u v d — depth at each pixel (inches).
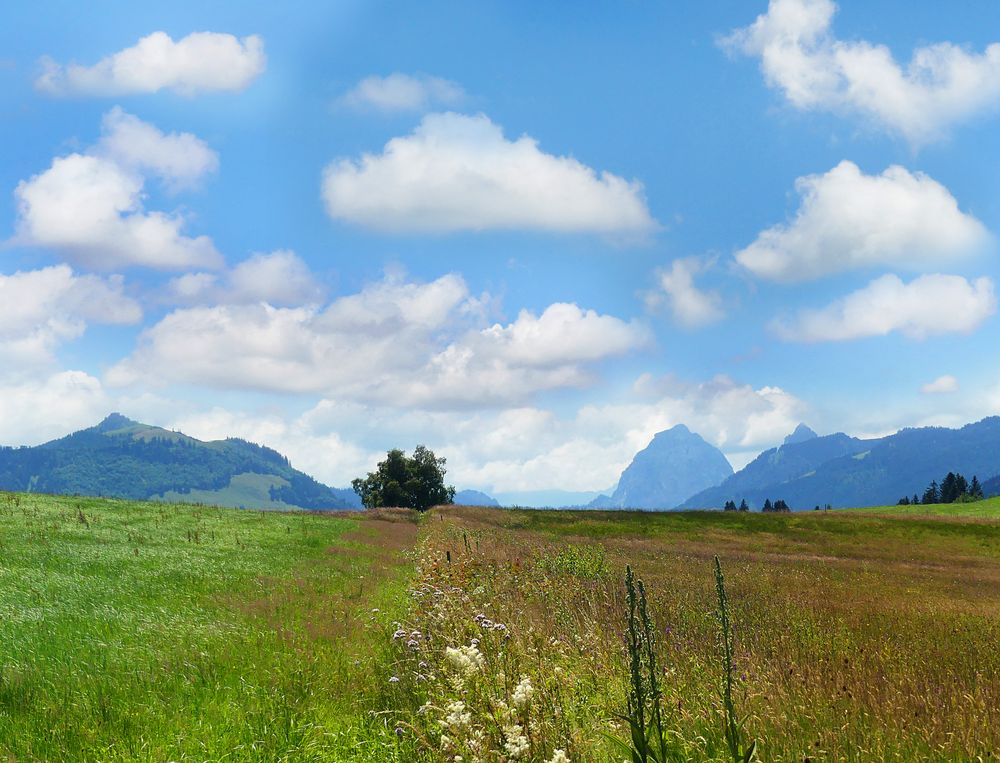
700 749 215.5
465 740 195.3
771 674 319.0
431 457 4293.8
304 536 1461.6
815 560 1752.0
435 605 353.4
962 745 243.0
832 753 225.5
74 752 272.8
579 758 201.6
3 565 829.2
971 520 2682.1
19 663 401.4
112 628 505.7
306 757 263.1
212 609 593.0
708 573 1165.1
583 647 298.7
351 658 391.9
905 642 563.2
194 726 297.1
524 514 2770.7
